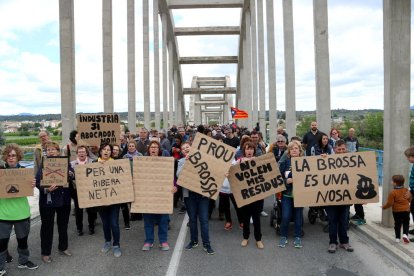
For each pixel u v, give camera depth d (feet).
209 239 26.43
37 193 45.52
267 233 28.94
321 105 42.37
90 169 24.52
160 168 24.98
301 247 25.32
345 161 25.09
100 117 37.32
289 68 67.26
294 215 26.00
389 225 28.27
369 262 22.43
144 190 24.81
